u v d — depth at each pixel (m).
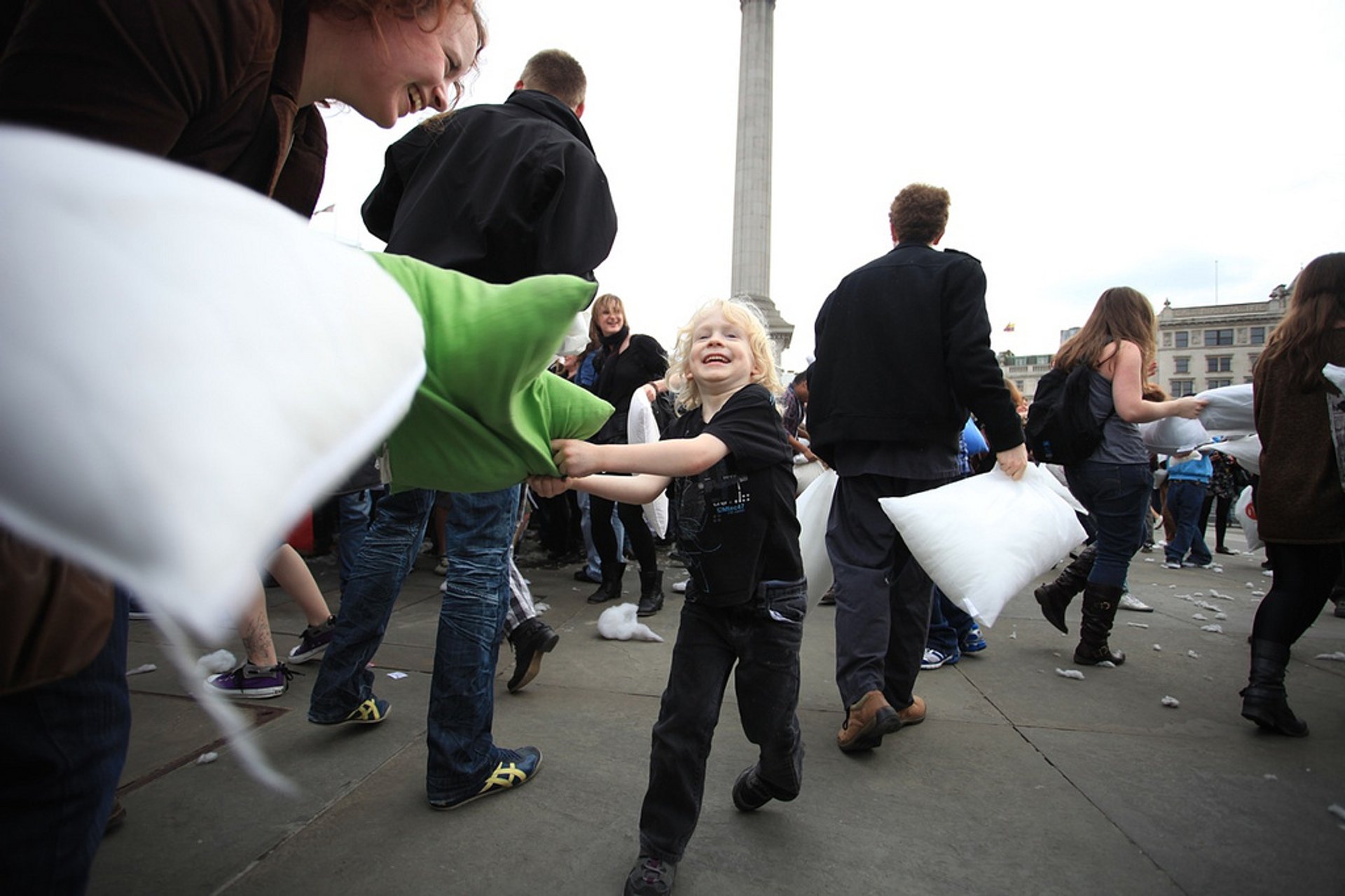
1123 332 3.57
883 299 2.73
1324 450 2.73
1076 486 3.70
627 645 3.76
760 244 19.28
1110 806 2.22
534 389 1.10
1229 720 2.96
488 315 0.93
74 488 0.39
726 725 2.76
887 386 2.68
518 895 1.73
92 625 0.73
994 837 2.03
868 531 2.73
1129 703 3.14
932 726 2.83
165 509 0.39
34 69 0.70
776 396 2.14
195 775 2.21
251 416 0.44
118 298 0.42
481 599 2.09
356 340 0.58
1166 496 8.53
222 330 0.45
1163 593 5.84
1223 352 67.56
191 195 0.51
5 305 0.40
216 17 0.76
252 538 0.43
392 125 1.14
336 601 4.41
